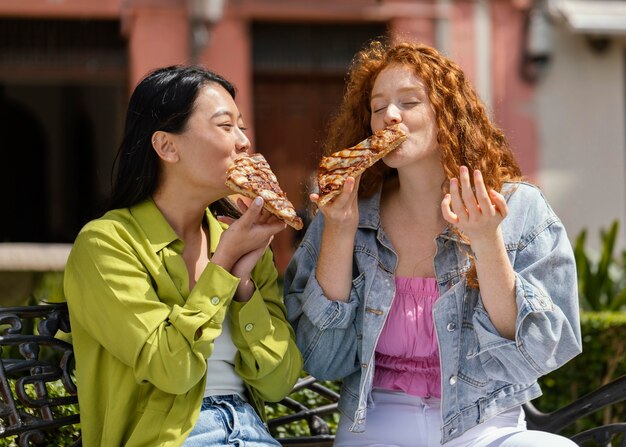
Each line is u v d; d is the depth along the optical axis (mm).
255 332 3406
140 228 3410
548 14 13102
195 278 3516
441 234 3572
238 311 3412
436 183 3645
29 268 5527
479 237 3297
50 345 3496
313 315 3545
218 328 3270
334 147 3914
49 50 12625
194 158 3420
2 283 5566
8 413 3402
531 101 13258
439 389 3562
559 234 3578
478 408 3490
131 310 3246
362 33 13164
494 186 3609
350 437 3609
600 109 13414
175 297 3344
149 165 3477
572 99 13359
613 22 12734
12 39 12539
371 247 3648
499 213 3264
